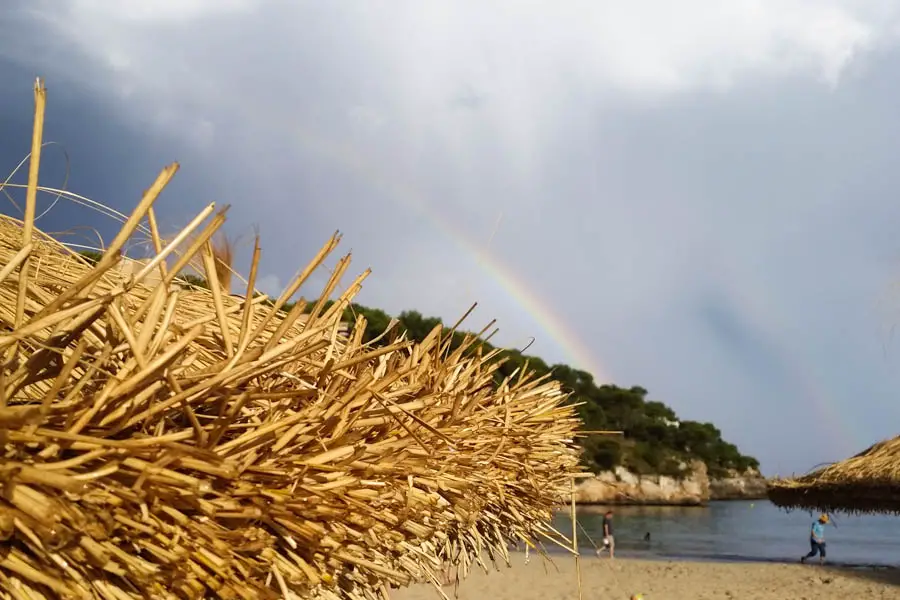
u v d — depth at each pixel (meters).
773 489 15.24
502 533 2.35
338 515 1.06
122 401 0.87
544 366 28.17
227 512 0.92
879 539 30.20
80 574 0.77
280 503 0.98
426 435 1.49
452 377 1.98
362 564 1.18
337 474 1.08
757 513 46.25
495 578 14.35
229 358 1.06
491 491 1.94
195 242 1.00
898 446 13.19
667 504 53.00
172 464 0.87
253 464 1.01
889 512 13.05
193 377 0.98
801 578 15.88
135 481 0.84
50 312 0.84
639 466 53.91
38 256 1.28
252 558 0.97
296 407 1.22
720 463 64.44
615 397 60.19
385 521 1.22
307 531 0.99
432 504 1.37
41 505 0.69
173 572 0.83
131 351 0.99
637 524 37.56
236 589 0.87
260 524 1.02
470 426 1.77
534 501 2.38
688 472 56.09
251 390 1.00
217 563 0.87
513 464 2.10
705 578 15.65
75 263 1.36
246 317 1.05
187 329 1.08
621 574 16.03
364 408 1.24
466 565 2.25
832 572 16.97
